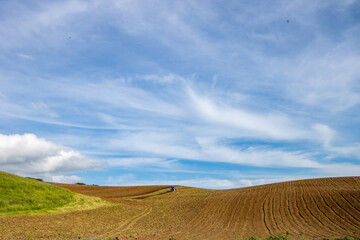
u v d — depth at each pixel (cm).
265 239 2511
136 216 4197
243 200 5181
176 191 7619
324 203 4422
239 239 2688
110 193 7331
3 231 2648
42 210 3741
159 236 2916
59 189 4862
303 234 2978
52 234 2747
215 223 3794
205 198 5753
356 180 6625
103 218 3834
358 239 2517
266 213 4191
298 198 4900
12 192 4059
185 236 2941
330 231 3102
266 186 6812
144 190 7994
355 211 3912
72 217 3628
